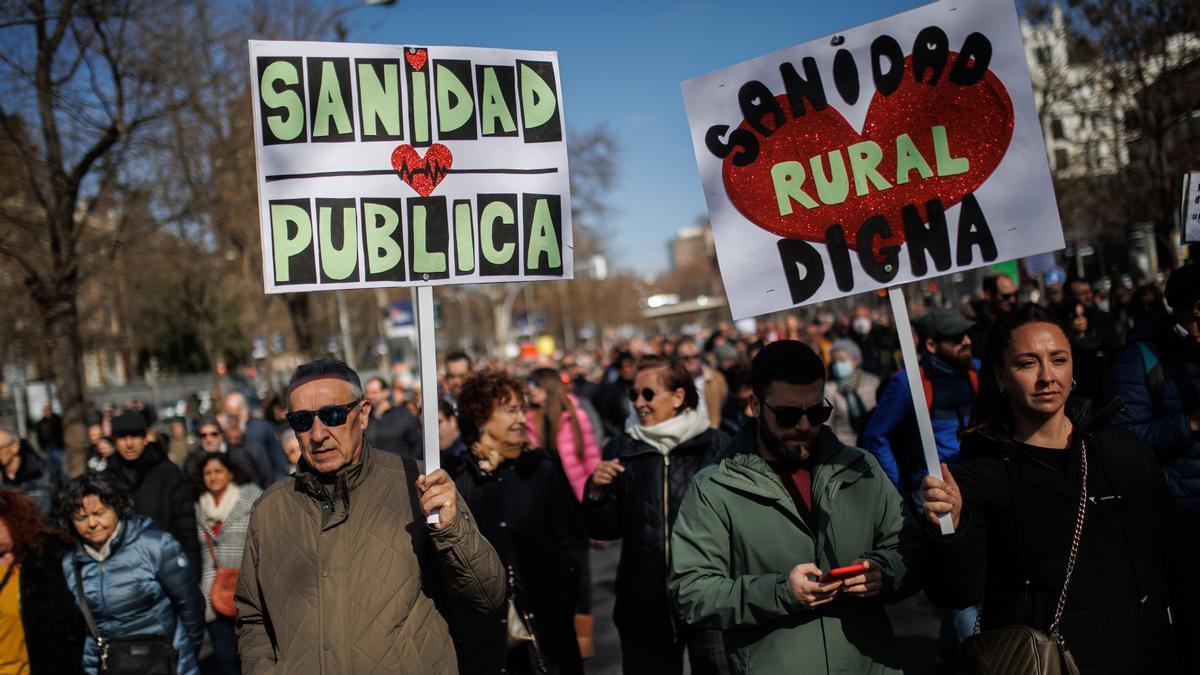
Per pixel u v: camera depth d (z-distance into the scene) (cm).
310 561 321
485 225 360
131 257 2133
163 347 4888
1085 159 1823
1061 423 310
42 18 1125
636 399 472
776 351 320
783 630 312
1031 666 282
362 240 349
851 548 314
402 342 4538
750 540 321
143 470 680
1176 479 400
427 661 318
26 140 1218
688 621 324
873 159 344
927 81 341
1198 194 533
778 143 349
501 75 365
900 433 569
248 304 4241
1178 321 405
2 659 448
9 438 880
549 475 477
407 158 354
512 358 4797
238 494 679
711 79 353
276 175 344
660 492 460
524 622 459
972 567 296
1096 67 1505
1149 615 294
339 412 325
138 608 480
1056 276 1570
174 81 1373
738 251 350
